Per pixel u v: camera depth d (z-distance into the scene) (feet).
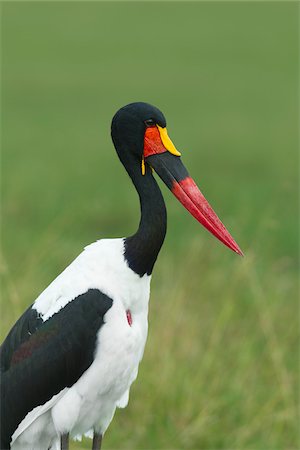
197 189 23.88
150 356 32.40
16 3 143.95
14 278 35.29
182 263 42.60
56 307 22.99
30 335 23.07
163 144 23.99
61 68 111.86
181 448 30.63
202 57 119.44
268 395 32.53
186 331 34.76
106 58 117.39
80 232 51.13
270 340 34.32
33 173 65.72
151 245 23.40
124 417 31.32
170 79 108.37
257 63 117.50
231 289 36.86
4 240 45.09
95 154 75.36
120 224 55.31
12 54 117.08
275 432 31.32
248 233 46.37
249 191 62.34
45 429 23.52
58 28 131.75
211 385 32.17
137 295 23.32
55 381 22.84
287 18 140.97
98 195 60.34
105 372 22.81
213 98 101.04
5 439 23.22
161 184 58.95
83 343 22.62
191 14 142.31
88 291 22.84
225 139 83.20
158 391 31.53
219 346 34.30
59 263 41.14
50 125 86.22
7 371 23.21
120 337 22.67
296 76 112.27
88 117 90.53
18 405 23.06
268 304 38.06
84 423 23.66
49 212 53.16
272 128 88.74
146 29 133.28
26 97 98.27
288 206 57.26
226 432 31.14
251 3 147.54
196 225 53.47
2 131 83.15
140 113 23.90
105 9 143.74
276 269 42.60
